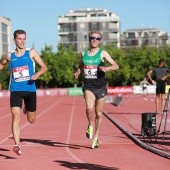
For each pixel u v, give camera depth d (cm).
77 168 927
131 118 2364
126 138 1482
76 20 16538
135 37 17562
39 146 1294
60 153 1152
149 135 1383
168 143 1295
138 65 10456
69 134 1638
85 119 2411
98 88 1199
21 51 1090
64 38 16638
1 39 15775
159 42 17500
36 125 2042
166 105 1335
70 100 5891
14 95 1066
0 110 3553
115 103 4153
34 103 1095
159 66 2389
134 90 7681
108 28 16588
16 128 1041
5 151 1193
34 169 921
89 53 1206
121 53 10550
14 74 1076
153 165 951
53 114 2888
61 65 10519
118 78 10400
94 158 1062
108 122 2167
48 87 10856
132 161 1009
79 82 10531
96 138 1239
